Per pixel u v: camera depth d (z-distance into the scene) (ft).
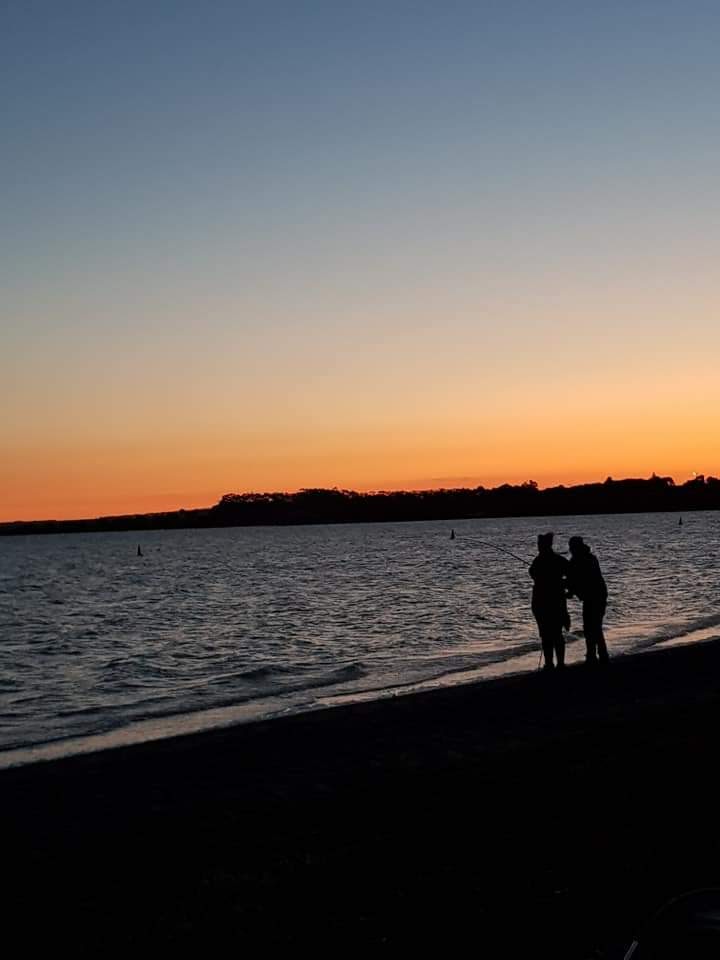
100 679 69.72
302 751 37.73
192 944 18.44
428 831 25.53
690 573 162.20
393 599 132.05
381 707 47.24
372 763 34.88
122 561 342.03
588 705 45.09
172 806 30.27
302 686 62.39
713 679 51.31
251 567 255.50
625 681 51.57
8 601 157.69
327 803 29.30
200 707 55.77
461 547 379.76
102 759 38.09
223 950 18.12
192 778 34.06
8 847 26.40
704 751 33.09
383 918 19.33
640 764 31.58
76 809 30.50
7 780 34.81
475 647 79.61
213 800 30.60
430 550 348.59
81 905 21.47
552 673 55.83
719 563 192.34
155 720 52.01
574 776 30.37
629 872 21.15
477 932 18.35
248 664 74.95
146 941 18.69
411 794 29.66
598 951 16.65
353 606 123.54
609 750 34.35
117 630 106.32
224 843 25.81
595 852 22.74
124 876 23.47
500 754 34.78
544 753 34.50
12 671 75.15
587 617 57.52
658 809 26.20
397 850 23.89
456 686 53.31
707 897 13.61
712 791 27.81
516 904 19.66
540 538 57.31
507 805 27.58
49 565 323.98
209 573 230.89
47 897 22.11
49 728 50.72
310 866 22.70
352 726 42.55
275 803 29.73
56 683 68.33
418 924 18.93
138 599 153.79
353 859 23.22
